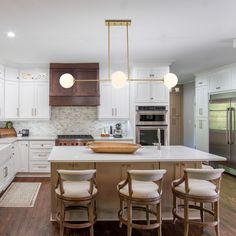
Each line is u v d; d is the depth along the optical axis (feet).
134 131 18.21
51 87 18.69
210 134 21.53
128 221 9.36
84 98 18.84
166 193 11.30
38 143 18.48
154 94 18.38
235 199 14.10
